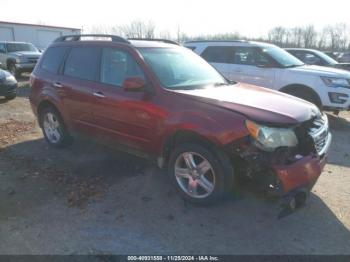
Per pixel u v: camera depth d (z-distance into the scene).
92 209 3.71
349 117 8.55
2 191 4.12
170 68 4.31
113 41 4.60
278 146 3.20
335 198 4.00
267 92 4.27
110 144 4.64
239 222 3.47
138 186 4.23
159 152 3.99
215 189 3.54
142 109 3.98
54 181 4.38
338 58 24.62
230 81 4.84
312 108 3.80
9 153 5.42
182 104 3.69
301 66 8.18
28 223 3.44
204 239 3.20
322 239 3.22
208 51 9.04
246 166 3.32
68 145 5.66
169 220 3.50
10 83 10.14
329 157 5.44
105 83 4.52
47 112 5.60
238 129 3.27
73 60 5.07
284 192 3.17
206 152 3.52
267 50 8.24
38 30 32.19
